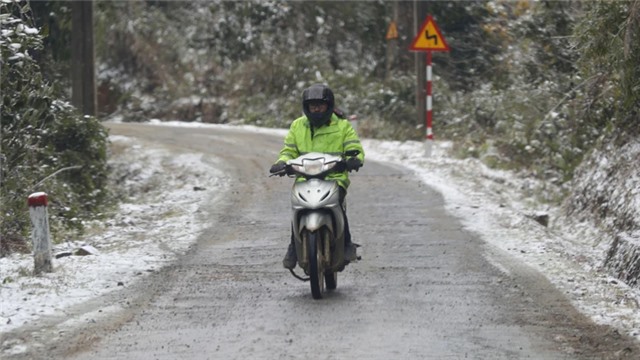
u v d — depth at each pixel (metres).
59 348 15.73
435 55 76.25
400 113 69.75
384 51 81.56
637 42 24.59
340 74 77.56
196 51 83.56
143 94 82.56
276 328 16.86
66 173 36.19
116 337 16.42
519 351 15.32
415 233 26.73
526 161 43.75
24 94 28.09
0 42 25.28
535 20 46.09
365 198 33.25
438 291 19.75
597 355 15.12
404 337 16.16
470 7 78.25
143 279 21.30
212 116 79.44
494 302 18.75
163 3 86.88
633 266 21.06
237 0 85.31
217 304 18.88
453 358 14.88
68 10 45.88
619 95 27.70
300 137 19.11
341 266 19.11
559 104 38.94
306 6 83.56
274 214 30.45
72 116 36.78
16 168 28.25
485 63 75.69
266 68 80.38
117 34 84.19
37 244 21.47
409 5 74.94
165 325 17.22
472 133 54.94
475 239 25.73
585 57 27.86
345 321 17.30
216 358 15.02
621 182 28.98
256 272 22.06
